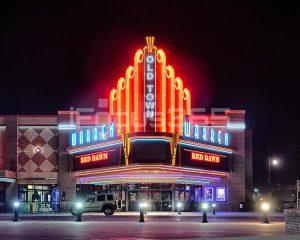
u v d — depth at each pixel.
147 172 60.69
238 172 69.00
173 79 61.31
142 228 34.25
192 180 63.75
